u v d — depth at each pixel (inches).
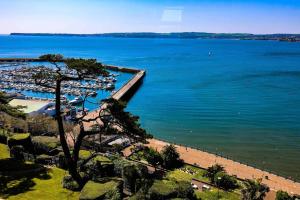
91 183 1497.3
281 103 5088.6
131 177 1633.9
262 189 1998.0
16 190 1483.8
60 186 1558.8
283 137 3565.5
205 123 4084.6
